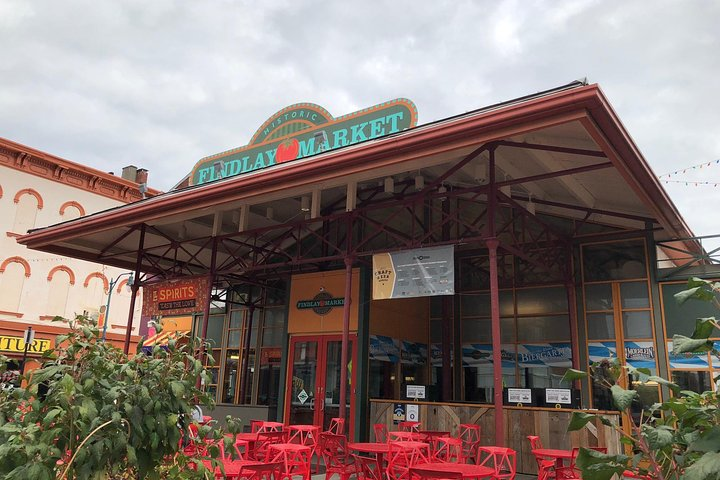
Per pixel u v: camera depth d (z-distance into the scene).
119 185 30.70
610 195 11.21
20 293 26.50
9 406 3.57
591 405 11.68
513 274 13.98
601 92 6.57
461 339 14.39
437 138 8.04
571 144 8.50
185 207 11.70
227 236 13.07
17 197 26.78
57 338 3.76
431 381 14.87
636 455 2.76
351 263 10.94
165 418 3.74
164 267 17.73
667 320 11.84
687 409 2.67
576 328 12.64
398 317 14.25
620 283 12.51
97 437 3.51
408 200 9.98
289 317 14.92
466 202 14.40
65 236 14.22
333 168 9.45
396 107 11.52
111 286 27.36
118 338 30.11
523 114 7.15
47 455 3.13
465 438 10.13
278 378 15.81
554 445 9.27
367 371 12.92
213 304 18.45
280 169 10.00
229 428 4.09
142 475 3.70
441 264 9.70
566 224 13.27
